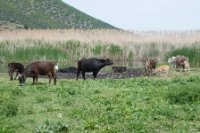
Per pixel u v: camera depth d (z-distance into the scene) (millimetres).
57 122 13352
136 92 19062
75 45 41094
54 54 39906
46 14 162000
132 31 45469
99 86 21953
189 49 38188
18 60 39688
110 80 24516
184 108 14820
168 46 40500
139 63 39312
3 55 39969
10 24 125625
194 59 37219
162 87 20188
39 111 15555
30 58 39688
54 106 16438
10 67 27578
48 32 46844
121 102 16484
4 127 12812
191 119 13664
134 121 13219
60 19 162375
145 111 14547
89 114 14539
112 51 40750
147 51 40594
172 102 15945
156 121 13445
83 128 12930
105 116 13875
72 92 19438
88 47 41094
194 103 15422
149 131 12500
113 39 42156
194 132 12359
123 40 42000
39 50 40250
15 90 20266
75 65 38031
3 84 24109
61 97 18594
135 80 23656
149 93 18438
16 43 41000
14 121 14055
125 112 14344
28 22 147625
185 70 31766
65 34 44594
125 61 40656
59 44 41000
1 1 158000
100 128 12750
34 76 24312
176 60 32344
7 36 43562
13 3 161375
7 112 14961
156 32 44062
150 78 25203
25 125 13586
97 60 28344
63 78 29781
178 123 13188
